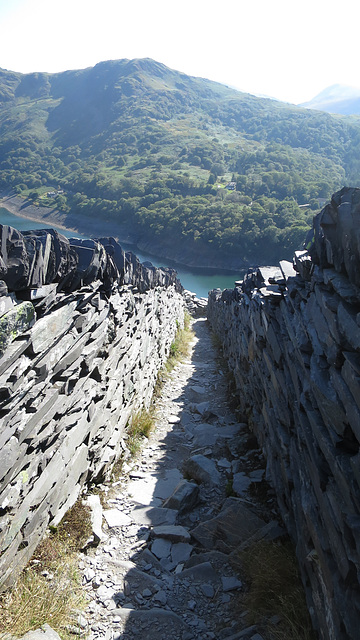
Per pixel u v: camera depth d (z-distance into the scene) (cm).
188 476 529
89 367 417
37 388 294
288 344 372
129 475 525
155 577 350
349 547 203
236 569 354
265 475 470
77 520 379
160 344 1029
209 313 2195
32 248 253
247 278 740
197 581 345
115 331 518
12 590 281
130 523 420
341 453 227
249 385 653
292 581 315
